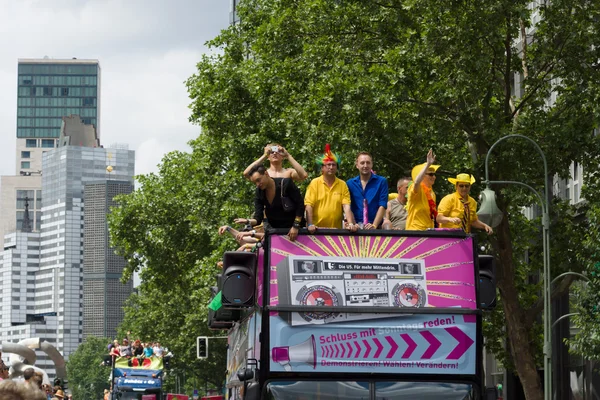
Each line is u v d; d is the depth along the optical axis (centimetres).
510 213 3909
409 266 1290
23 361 2156
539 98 3559
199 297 6175
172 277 7250
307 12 4147
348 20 3791
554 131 3309
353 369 1252
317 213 1453
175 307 9812
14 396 664
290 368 1247
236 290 1293
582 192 3522
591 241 2867
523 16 3225
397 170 3531
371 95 3325
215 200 5362
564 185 4869
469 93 3269
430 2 3291
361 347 1259
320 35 3994
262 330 1259
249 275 1298
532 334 3497
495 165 3397
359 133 3362
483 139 3434
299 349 1252
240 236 1498
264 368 1247
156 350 5709
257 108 4984
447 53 3259
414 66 3306
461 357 1268
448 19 3281
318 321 1262
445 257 1298
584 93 3300
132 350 5681
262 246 1307
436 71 3288
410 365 1260
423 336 1270
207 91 5153
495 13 3219
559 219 3697
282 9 4462
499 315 3994
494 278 1302
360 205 1507
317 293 1270
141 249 7156
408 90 3306
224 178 5250
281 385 1244
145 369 5569
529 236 3894
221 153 5266
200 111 5241
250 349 1433
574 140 3303
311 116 3494
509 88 3462
